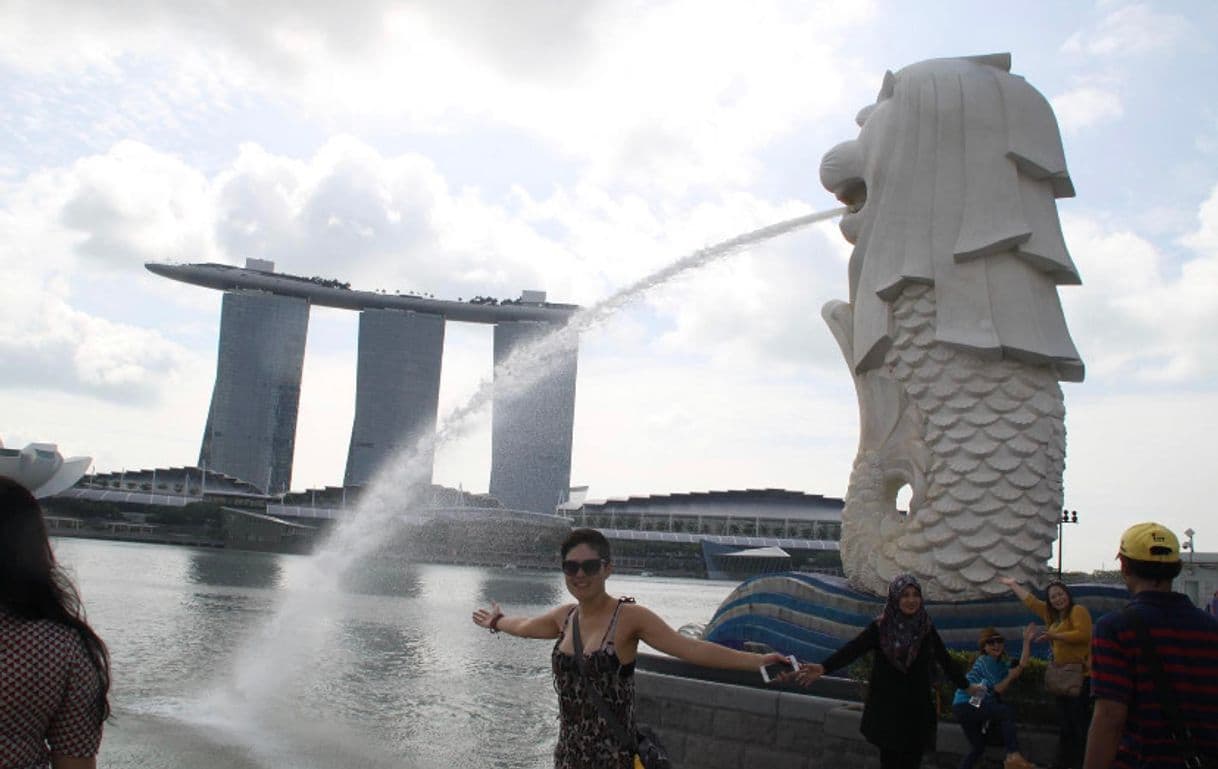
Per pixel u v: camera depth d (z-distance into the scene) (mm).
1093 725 3818
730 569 110438
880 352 11844
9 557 2861
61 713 2893
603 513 123375
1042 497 11023
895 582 6336
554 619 4570
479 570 79562
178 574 50531
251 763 11141
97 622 26078
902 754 6234
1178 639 3768
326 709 14734
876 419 11883
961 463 11078
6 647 2812
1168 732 3703
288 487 155375
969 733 7785
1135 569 3963
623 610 4242
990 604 10719
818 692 9812
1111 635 3854
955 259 11406
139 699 14867
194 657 19906
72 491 118000
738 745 9594
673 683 10164
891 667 6246
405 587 50594
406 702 15812
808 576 11906
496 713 15156
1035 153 11438
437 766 11398
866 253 12133
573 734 4160
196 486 130500
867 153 12445
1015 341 11094
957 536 10969
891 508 11820
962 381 11242
